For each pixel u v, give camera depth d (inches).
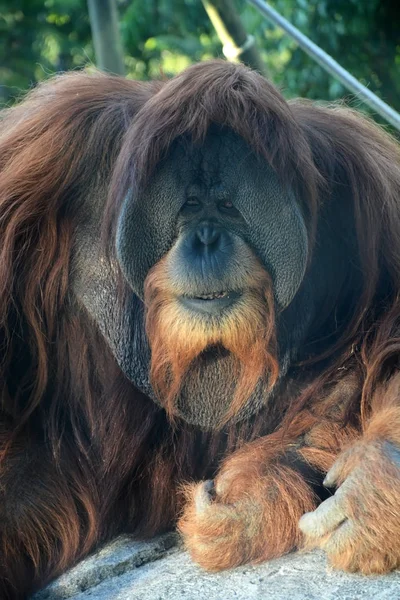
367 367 99.9
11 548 102.9
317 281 106.9
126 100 109.0
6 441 106.3
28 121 112.3
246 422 107.5
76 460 110.0
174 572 94.2
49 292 106.7
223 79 98.0
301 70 309.4
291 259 99.0
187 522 96.2
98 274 104.9
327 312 108.3
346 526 85.4
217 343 100.4
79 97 110.6
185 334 97.7
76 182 104.7
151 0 326.3
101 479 109.6
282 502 93.3
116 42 189.9
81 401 110.3
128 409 108.8
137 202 97.6
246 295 97.6
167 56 336.8
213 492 96.4
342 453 90.4
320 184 102.8
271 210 98.0
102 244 103.4
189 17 328.2
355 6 309.0
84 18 331.0
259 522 92.5
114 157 104.1
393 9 311.6
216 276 95.4
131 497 110.9
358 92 181.0
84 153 104.6
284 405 107.3
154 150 95.3
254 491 93.5
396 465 85.6
